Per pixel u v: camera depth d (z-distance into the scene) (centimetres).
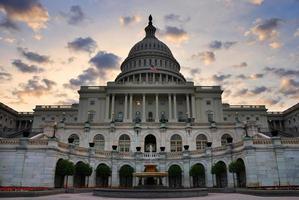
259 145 2511
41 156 2555
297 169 2423
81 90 7038
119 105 7038
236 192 2320
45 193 1947
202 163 3241
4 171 2489
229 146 2908
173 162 3472
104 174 3175
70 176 2905
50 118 8181
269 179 2405
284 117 8719
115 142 4144
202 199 1611
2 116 7825
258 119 8219
